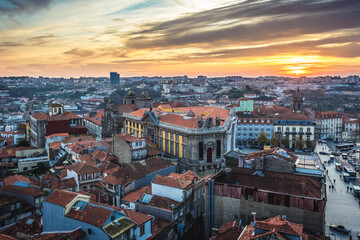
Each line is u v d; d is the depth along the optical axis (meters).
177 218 65.81
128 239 50.38
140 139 105.62
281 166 69.62
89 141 128.75
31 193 73.88
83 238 49.69
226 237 52.44
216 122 114.81
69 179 88.81
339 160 158.12
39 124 166.50
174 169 94.38
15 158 145.88
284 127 192.00
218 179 67.31
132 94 194.12
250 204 61.72
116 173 80.50
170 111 160.50
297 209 57.69
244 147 192.50
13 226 62.44
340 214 90.38
